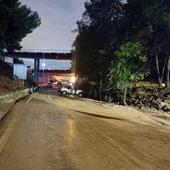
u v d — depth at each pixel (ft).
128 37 176.76
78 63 217.36
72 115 84.12
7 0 143.64
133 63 160.97
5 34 151.33
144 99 160.56
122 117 94.02
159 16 165.48
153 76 207.51
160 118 107.34
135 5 176.04
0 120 65.98
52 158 37.32
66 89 217.97
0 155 37.45
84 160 37.22
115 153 41.91
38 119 70.90
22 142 45.21
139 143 50.70
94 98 198.49
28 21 160.66
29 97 152.76
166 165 37.70
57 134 53.36
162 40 179.63
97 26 191.83
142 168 35.37
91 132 57.98
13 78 200.64
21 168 32.83
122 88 159.43
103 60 178.40
